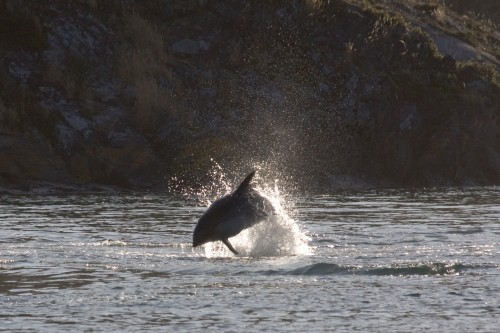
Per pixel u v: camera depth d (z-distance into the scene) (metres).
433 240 53.22
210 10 131.50
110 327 28.44
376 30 132.12
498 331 27.62
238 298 33.16
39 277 38.59
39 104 108.69
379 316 29.86
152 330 27.98
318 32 131.25
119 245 51.66
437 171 120.81
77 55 118.25
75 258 45.22
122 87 115.62
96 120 108.56
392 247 49.66
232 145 111.88
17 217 69.81
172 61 123.38
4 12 118.12
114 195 95.69
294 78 124.62
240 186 49.34
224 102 118.50
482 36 164.88
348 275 38.44
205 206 81.94
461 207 80.81
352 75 125.69
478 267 40.09
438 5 168.50
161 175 106.25
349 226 62.84
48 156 103.25
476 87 131.75
